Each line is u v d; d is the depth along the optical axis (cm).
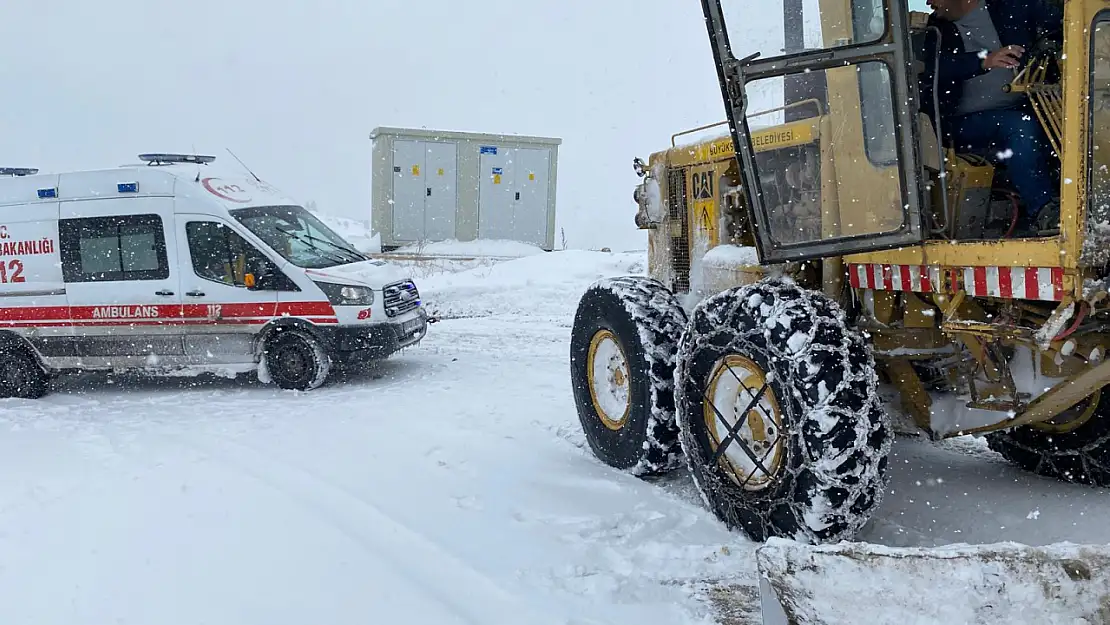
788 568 268
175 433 629
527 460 522
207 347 809
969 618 247
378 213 1998
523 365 852
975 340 354
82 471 536
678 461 470
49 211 835
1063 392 331
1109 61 281
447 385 766
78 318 823
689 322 414
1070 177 279
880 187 348
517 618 317
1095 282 280
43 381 840
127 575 373
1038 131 364
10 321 834
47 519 447
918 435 408
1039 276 293
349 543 397
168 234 808
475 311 1280
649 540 387
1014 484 441
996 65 370
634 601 331
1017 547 258
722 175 477
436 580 354
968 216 376
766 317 363
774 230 374
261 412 693
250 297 791
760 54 344
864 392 341
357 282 784
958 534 383
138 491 488
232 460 547
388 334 795
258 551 392
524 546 387
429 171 1992
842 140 360
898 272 356
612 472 493
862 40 338
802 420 343
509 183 2033
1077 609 244
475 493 462
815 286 420
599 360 515
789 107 381
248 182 876
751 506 377
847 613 256
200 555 391
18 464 559
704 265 478
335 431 614
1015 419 360
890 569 259
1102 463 421
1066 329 293
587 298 516
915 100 332
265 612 332
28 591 361
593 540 392
